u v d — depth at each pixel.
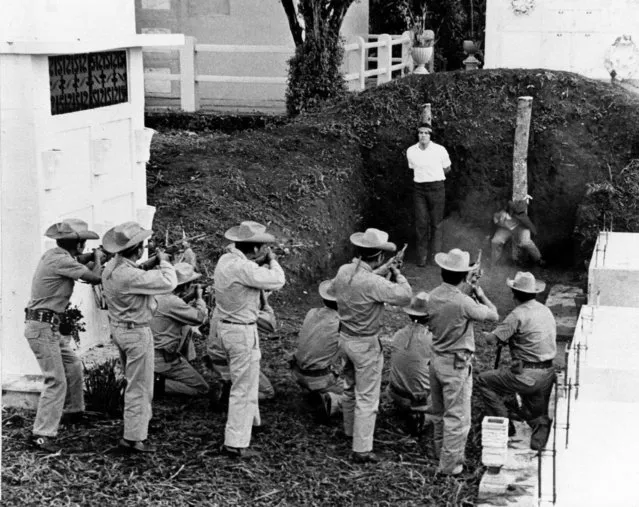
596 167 21.14
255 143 21.69
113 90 13.73
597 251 16.97
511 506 10.17
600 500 10.20
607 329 14.21
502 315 18.33
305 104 24.28
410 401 11.95
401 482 10.79
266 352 14.56
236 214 18.61
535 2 23.55
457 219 21.92
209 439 11.54
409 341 11.88
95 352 13.34
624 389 12.77
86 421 11.82
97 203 13.42
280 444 11.61
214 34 27.34
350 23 28.31
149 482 10.49
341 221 20.44
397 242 22.05
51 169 12.10
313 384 12.28
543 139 21.55
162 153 21.27
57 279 10.91
